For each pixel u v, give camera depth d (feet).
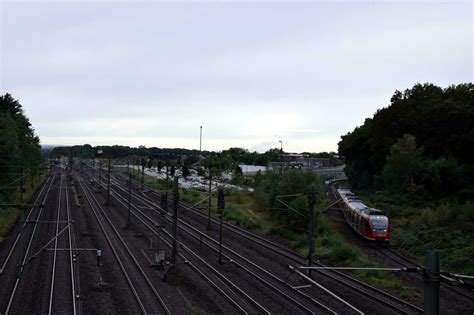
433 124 274.36
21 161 273.75
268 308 96.78
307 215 187.21
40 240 170.60
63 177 543.39
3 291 105.40
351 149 361.71
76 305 96.53
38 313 91.81
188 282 119.14
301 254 156.66
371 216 173.37
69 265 134.00
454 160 244.22
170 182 381.81
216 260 147.23
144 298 103.35
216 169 451.94
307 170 215.51
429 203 228.63
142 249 162.71
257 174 325.83
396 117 292.61
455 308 97.50
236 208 273.54
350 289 111.14
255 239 186.09
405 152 245.86
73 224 209.87
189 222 230.27
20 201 261.44
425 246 157.99
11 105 368.48
